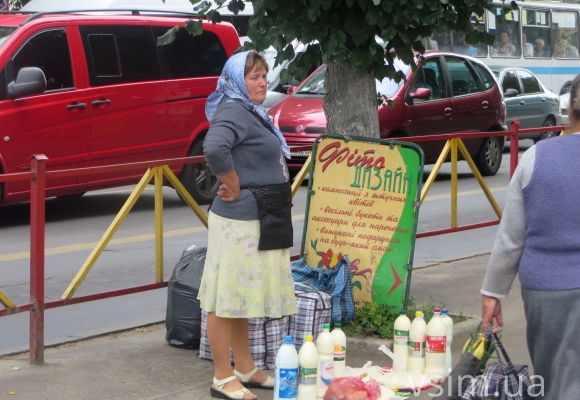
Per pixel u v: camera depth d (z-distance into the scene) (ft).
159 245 17.65
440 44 63.41
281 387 13.38
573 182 9.77
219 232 13.71
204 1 19.27
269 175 13.75
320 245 18.33
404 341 14.82
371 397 13.07
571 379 9.80
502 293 10.61
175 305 17.03
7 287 22.91
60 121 30.42
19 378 15.15
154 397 14.25
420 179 17.28
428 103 40.73
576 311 9.71
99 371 15.65
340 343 14.06
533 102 58.23
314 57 18.38
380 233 17.69
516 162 26.78
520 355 16.47
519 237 10.25
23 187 29.78
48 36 30.53
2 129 28.89
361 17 17.57
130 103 32.55
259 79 13.60
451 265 25.52
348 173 18.12
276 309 13.88
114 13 35.45
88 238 29.63
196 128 34.94
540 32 76.95
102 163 31.91
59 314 20.59
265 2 17.61
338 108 19.03
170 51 34.30
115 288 22.90
